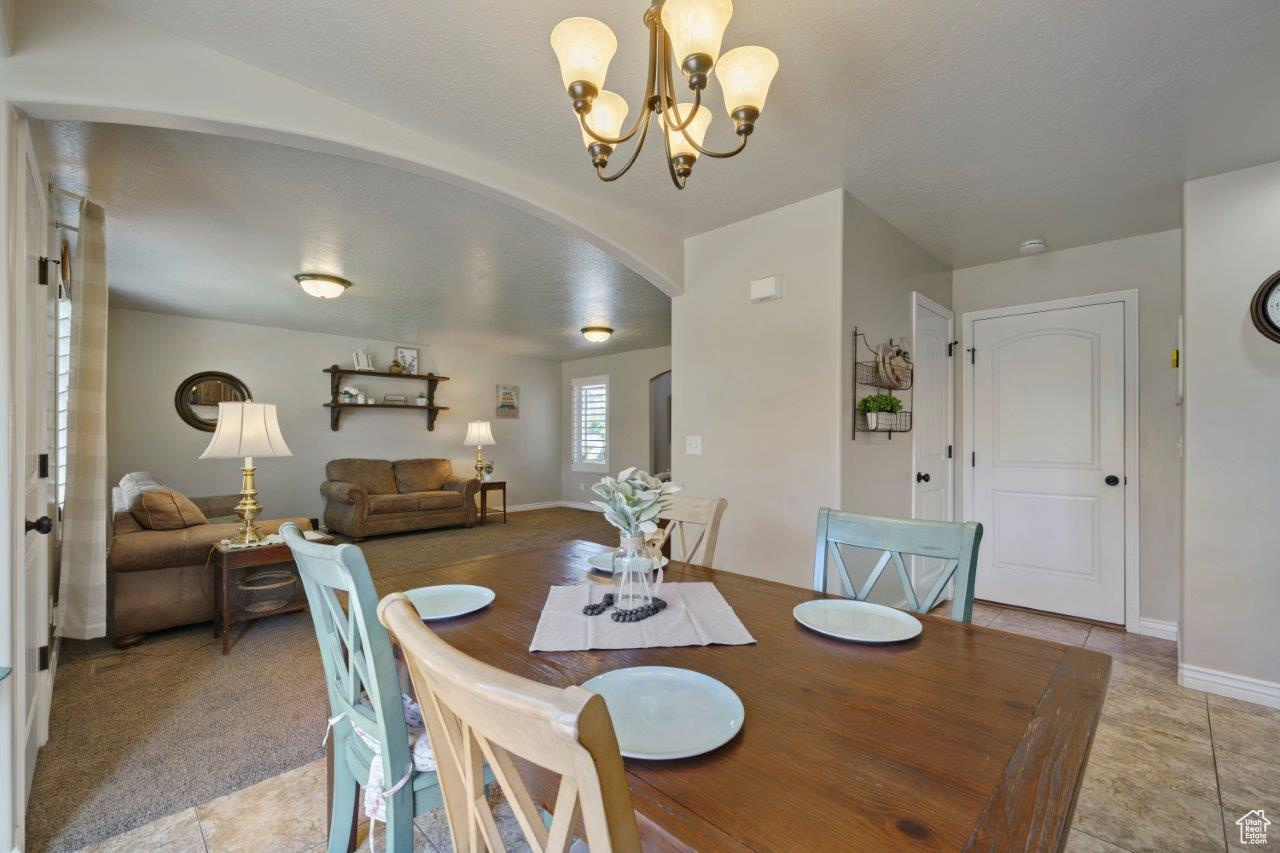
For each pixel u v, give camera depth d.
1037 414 3.57
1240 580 2.39
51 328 2.09
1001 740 0.81
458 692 0.55
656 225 3.15
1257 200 2.40
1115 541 3.29
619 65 1.82
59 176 2.56
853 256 2.76
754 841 0.61
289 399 6.31
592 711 0.44
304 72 1.85
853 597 1.67
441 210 3.00
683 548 2.13
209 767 1.89
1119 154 2.34
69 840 1.55
